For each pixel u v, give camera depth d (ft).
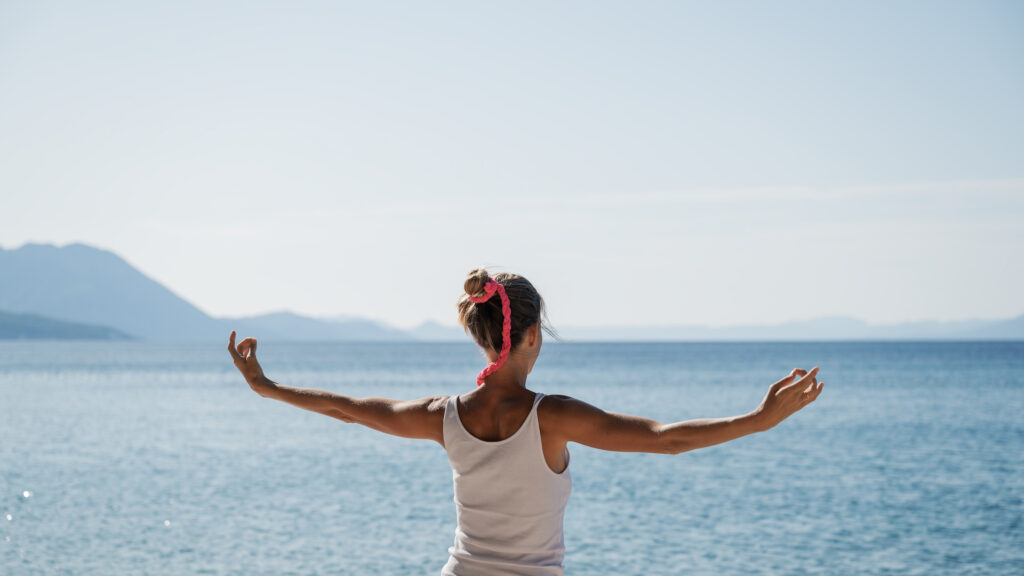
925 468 60.13
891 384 171.53
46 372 235.40
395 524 40.22
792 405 6.71
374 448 72.02
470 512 7.88
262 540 36.52
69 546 34.81
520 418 7.69
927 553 35.45
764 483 53.72
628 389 158.30
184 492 49.01
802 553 35.40
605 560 34.32
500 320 7.81
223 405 119.44
